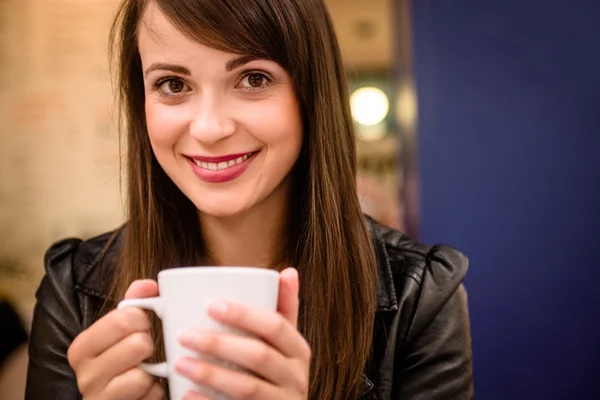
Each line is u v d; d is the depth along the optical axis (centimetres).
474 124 229
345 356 103
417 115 233
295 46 98
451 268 113
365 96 397
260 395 65
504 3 229
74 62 251
